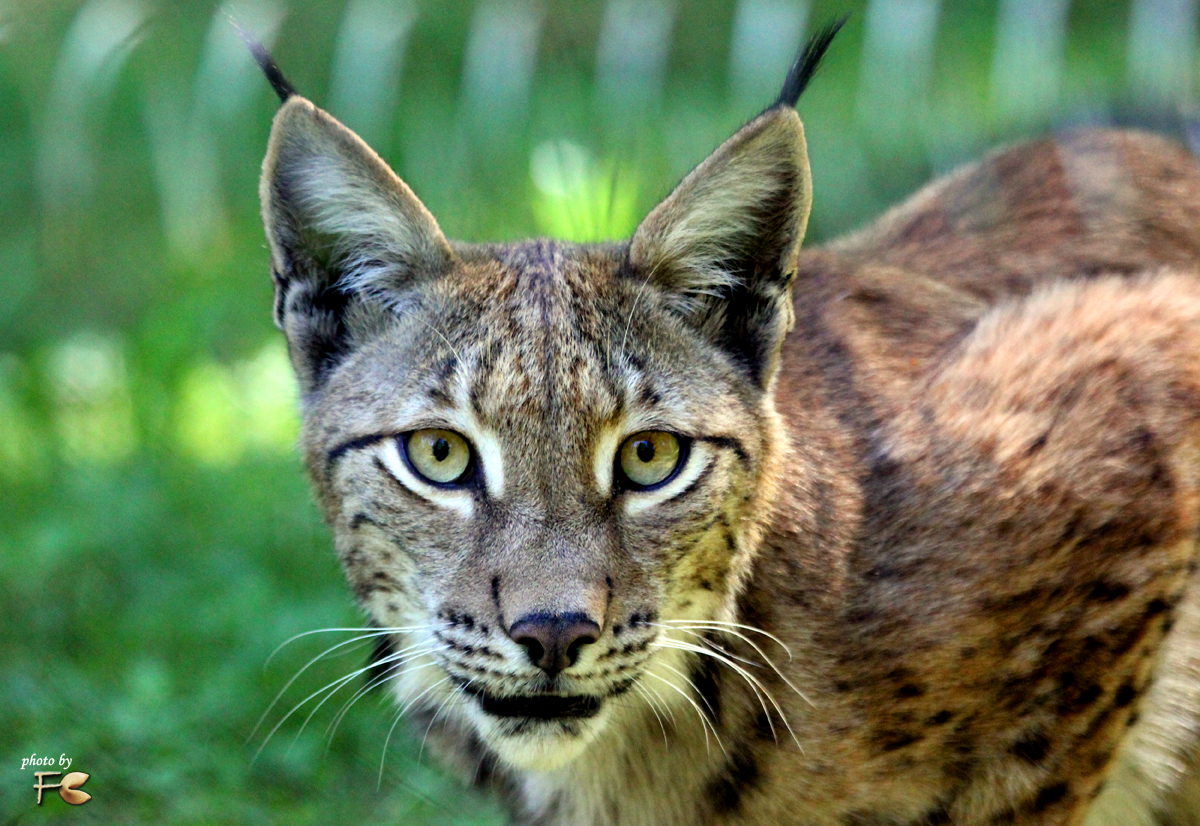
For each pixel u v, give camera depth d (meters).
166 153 18.78
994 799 7.45
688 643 7.11
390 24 19.97
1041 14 17.91
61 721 10.14
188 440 13.84
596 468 6.59
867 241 9.16
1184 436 7.57
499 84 18.19
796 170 6.82
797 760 7.20
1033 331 7.93
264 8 20.16
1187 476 7.50
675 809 7.56
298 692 10.57
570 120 17.67
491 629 6.48
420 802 9.80
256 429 14.02
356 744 10.20
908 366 7.93
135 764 9.78
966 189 9.24
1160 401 7.63
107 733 9.95
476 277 7.02
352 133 6.95
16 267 17.36
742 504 6.94
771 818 7.36
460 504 6.66
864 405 7.64
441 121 17.83
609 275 7.00
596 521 6.55
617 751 7.52
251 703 10.41
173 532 12.49
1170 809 8.12
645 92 18.03
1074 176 9.02
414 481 6.74
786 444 7.21
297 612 11.20
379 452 6.82
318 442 7.16
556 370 6.61
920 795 7.38
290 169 7.04
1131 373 7.68
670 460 6.74
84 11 21.14
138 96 19.95
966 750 7.33
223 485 13.11
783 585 7.17
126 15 20.91
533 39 19.23
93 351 15.40
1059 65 16.83
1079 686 7.36
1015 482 7.40
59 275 17.25
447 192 15.71
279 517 12.56
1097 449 7.48
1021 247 8.77
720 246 7.04
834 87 17.84
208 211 17.64
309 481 7.34
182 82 19.94
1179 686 7.84
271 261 7.22
